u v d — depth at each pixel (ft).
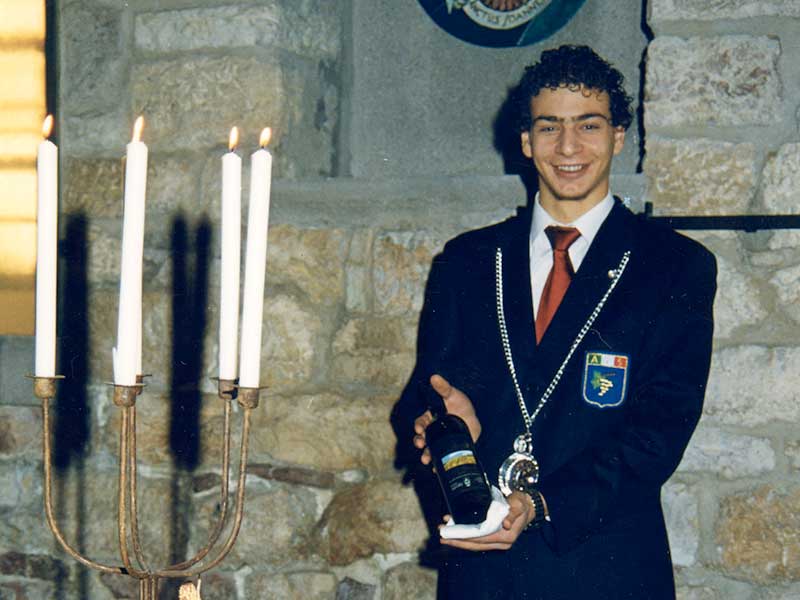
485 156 10.41
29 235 10.37
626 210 6.99
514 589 6.48
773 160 8.32
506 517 5.96
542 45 10.21
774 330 8.31
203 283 9.66
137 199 4.50
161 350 9.71
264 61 9.54
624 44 9.93
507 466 6.45
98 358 9.94
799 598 8.28
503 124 10.34
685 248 6.78
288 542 9.39
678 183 8.48
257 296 4.70
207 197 9.65
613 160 9.82
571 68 6.66
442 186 8.95
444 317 7.14
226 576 9.52
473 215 8.91
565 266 6.82
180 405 9.66
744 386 8.36
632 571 6.38
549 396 6.59
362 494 9.23
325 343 9.30
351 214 9.22
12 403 10.07
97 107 9.98
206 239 9.66
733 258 8.38
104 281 9.96
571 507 6.23
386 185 9.08
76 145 10.05
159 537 9.68
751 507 8.36
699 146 8.44
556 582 6.41
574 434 6.51
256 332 4.74
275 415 9.41
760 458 8.34
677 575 8.53
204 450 9.59
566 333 6.63
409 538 9.13
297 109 9.84
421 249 9.03
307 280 9.33
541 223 7.00
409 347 9.08
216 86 9.63
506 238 7.11
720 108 8.40
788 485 8.29
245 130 9.59
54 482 9.97
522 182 8.77
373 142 10.71
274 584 9.42
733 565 8.41
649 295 6.59
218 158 9.62
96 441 9.94
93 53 9.98
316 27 10.11
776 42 8.29
